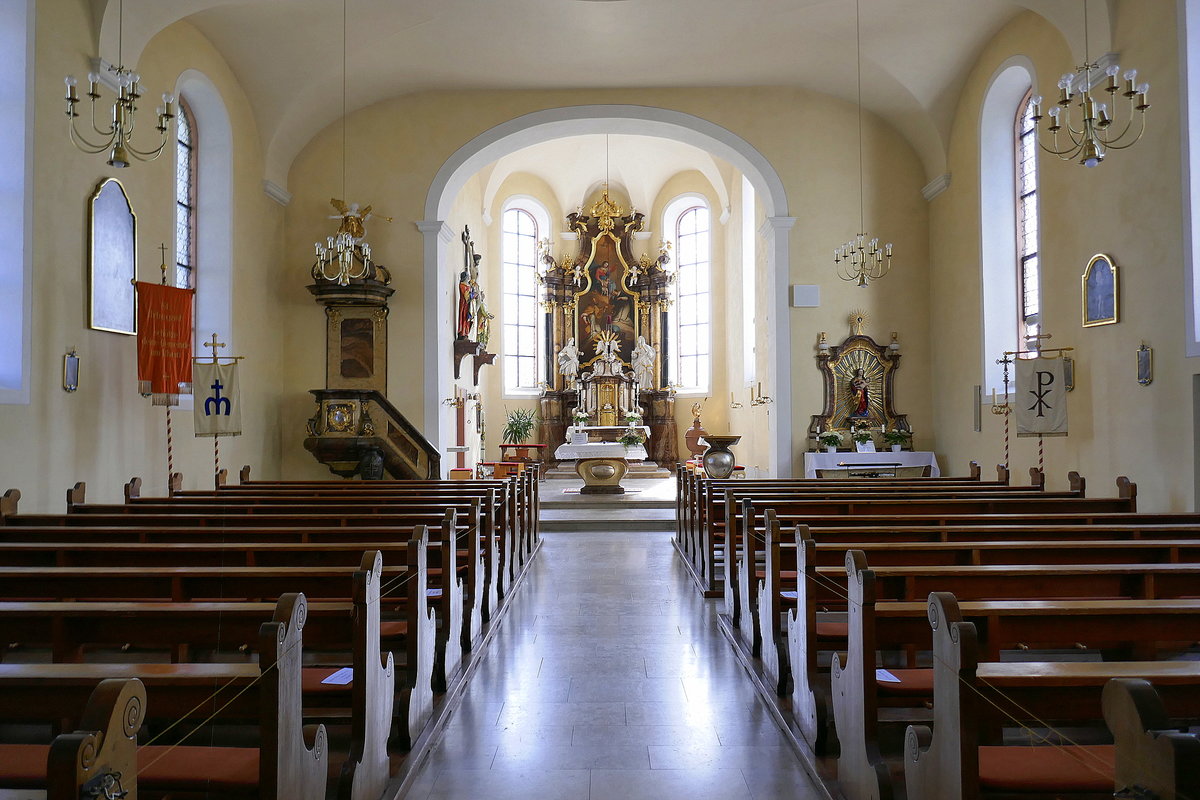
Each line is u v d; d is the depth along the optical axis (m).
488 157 15.48
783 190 15.11
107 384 9.71
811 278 15.10
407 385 14.81
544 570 9.62
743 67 14.26
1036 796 2.64
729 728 4.67
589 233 24.91
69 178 9.02
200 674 2.74
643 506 14.81
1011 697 2.76
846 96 15.03
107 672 2.75
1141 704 1.78
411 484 10.41
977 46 13.02
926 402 15.11
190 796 2.74
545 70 14.26
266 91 13.52
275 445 14.44
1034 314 12.59
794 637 4.70
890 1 11.96
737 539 7.08
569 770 4.12
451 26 12.64
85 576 4.46
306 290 14.86
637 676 5.61
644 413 24.20
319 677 4.15
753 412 19.66
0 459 7.94
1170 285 8.82
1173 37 8.73
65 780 1.64
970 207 13.49
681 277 24.78
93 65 9.41
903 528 5.85
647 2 12.01
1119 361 9.75
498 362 23.58
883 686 3.78
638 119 15.06
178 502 8.31
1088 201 10.36
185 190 12.35
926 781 2.97
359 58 13.48
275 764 2.71
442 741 4.50
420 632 4.50
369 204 14.98
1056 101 11.15
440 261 15.13
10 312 8.26
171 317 10.08
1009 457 12.38
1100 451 10.17
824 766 4.03
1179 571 4.29
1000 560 5.18
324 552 5.30
